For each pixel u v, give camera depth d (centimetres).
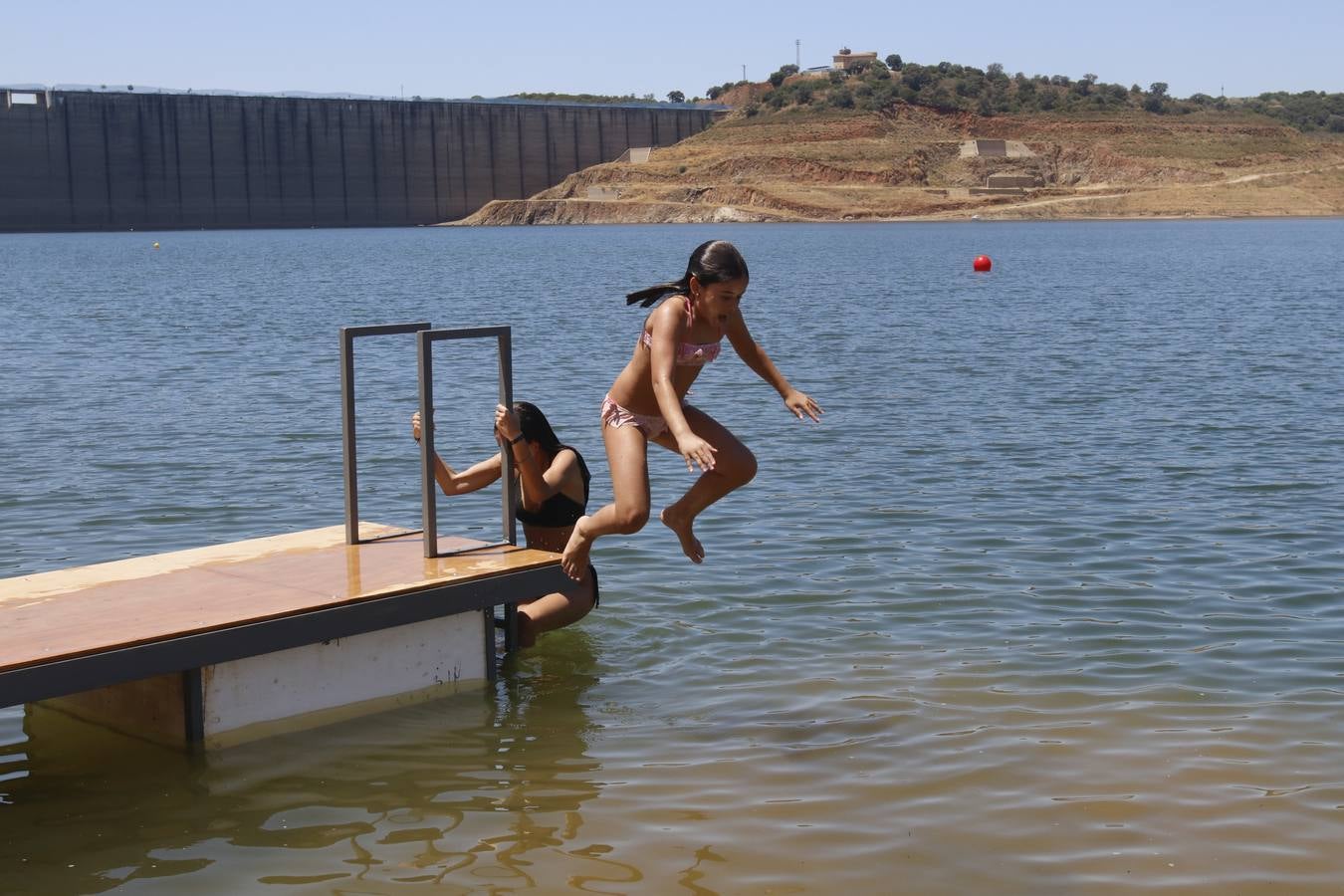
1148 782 709
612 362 2802
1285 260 7888
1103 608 1026
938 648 938
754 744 769
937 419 1981
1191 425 1898
